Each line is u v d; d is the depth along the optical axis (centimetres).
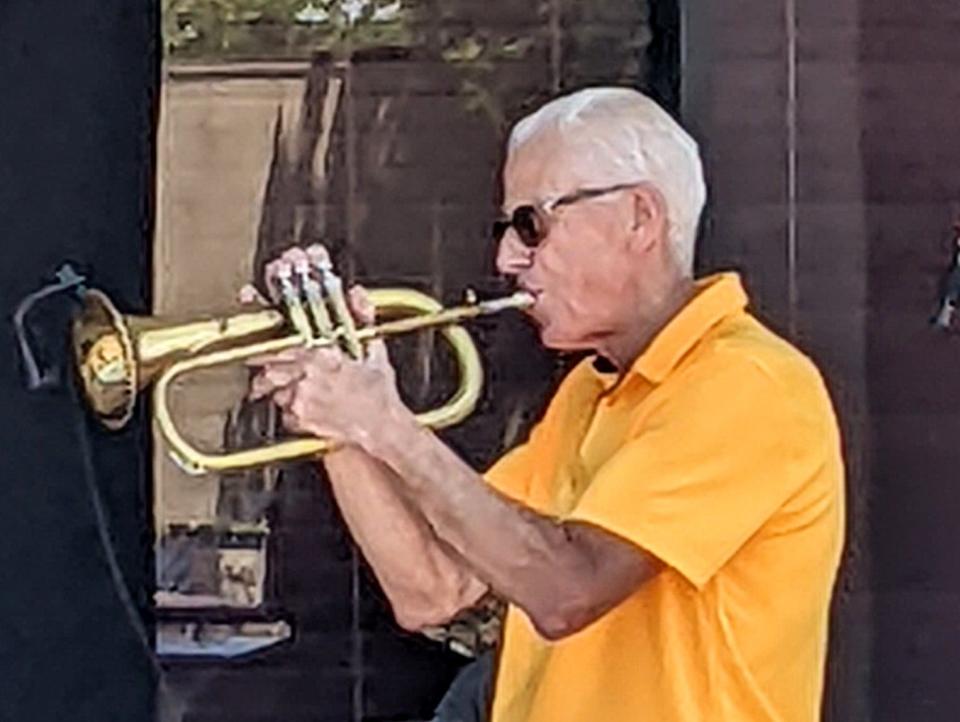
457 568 307
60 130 404
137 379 289
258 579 421
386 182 420
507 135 417
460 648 414
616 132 291
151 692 414
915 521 410
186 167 416
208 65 416
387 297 291
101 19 407
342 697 421
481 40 418
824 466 286
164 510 414
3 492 400
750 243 409
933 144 409
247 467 291
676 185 292
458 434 415
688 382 284
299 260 281
